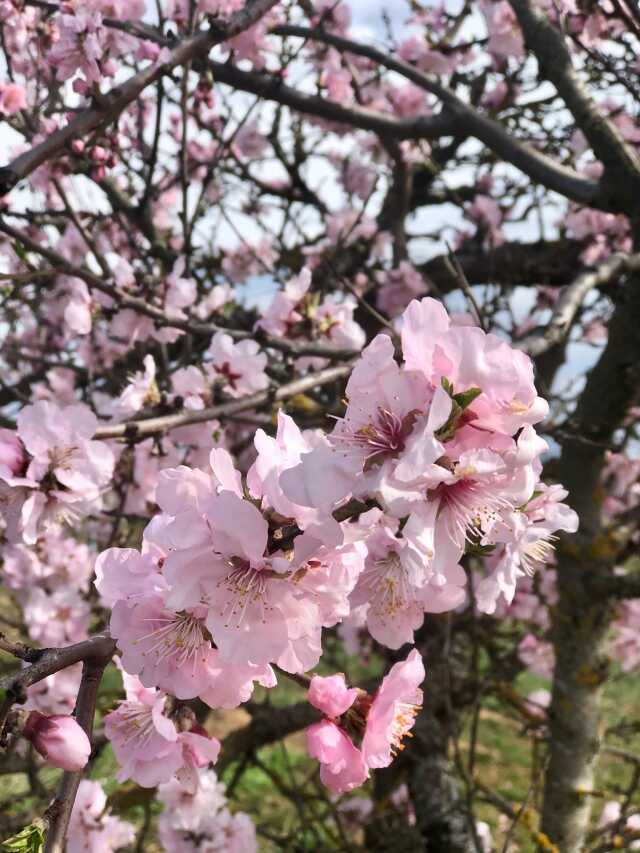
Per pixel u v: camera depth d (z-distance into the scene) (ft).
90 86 7.96
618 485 15.79
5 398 15.16
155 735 4.38
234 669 3.92
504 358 3.47
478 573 13.33
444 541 3.66
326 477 3.36
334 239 16.07
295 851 12.85
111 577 3.96
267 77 12.05
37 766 10.59
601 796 11.55
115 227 14.52
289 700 24.72
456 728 12.47
